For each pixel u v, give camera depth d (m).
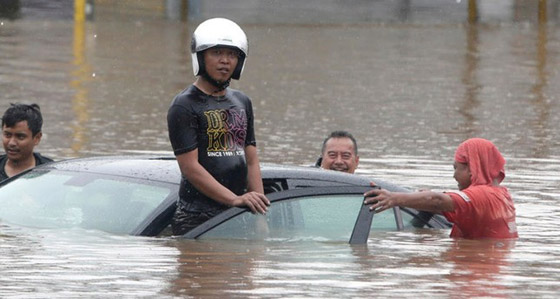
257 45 73.69
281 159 30.66
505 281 13.87
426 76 59.78
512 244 17.44
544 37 85.50
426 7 101.56
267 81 54.72
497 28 90.81
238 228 15.89
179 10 94.19
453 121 42.28
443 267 14.78
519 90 55.06
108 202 16.55
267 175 17.03
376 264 14.73
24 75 54.25
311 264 14.49
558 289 13.40
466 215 17.80
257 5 98.81
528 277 14.23
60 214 16.61
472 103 48.94
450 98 50.59
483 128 40.41
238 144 16.48
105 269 13.78
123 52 68.06
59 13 87.88
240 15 93.25
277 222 16.02
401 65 64.88
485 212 17.92
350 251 15.66
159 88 51.94
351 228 16.42
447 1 103.75
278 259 14.73
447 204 17.62
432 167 29.62
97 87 51.19
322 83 54.78
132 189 16.66
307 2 101.75
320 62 64.94
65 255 14.59
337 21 92.12
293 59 66.25
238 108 16.50
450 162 30.86
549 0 105.12
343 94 50.59
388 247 16.25
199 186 15.91
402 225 17.95
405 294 12.77
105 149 32.34
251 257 14.79
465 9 100.56
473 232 17.94
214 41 16.08
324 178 17.31
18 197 17.27
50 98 46.47
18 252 14.72
